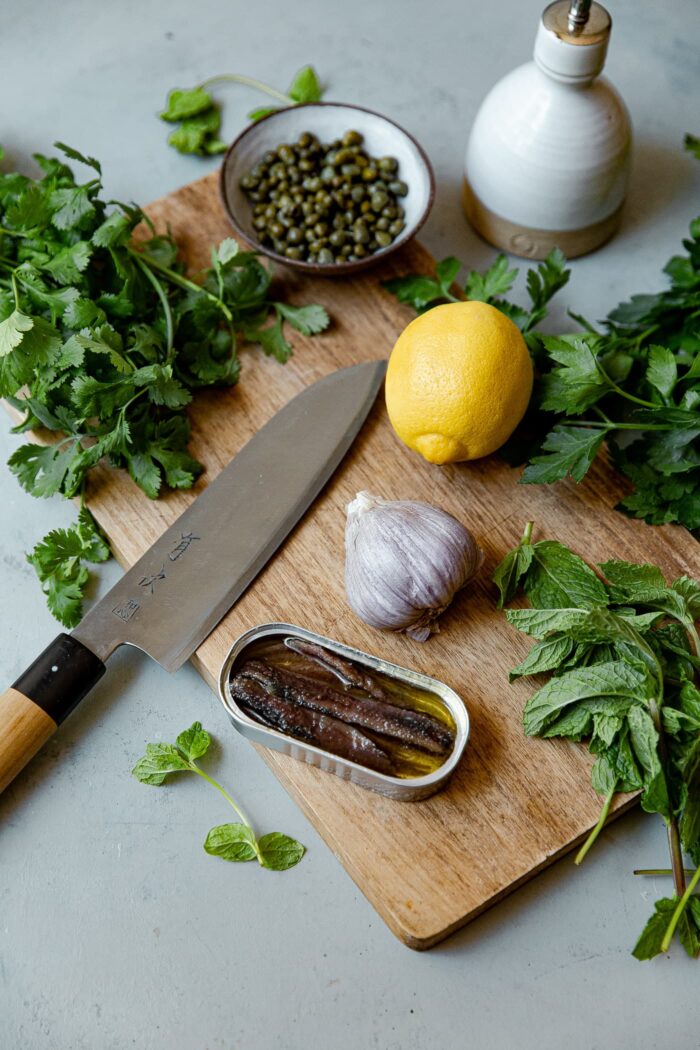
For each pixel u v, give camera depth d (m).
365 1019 1.22
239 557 1.34
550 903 1.27
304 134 1.57
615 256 1.67
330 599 1.34
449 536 1.26
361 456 1.43
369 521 1.28
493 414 1.29
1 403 1.53
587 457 1.32
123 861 1.29
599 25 1.42
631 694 1.18
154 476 1.38
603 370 1.37
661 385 1.36
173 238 1.59
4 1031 1.22
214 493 1.38
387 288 1.52
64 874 1.29
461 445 1.32
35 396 1.38
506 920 1.26
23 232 1.42
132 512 1.40
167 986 1.24
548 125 1.49
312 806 1.22
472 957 1.25
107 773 1.33
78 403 1.32
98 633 1.28
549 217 1.58
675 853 1.20
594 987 1.24
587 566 1.31
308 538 1.38
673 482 1.37
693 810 1.18
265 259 1.57
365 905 1.28
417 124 1.78
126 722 1.36
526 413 1.43
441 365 1.27
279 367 1.49
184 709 1.37
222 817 1.32
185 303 1.48
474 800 1.22
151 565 1.33
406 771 1.21
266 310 1.52
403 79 1.82
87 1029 1.22
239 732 1.26
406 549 1.25
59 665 1.25
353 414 1.43
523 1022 1.22
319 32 1.86
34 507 1.51
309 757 1.21
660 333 1.51
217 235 1.59
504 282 1.46
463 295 1.52
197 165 1.75
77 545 1.40
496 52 1.85
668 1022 1.22
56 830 1.31
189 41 1.85
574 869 1.28
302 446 1.41
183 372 1.46
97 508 1.40
